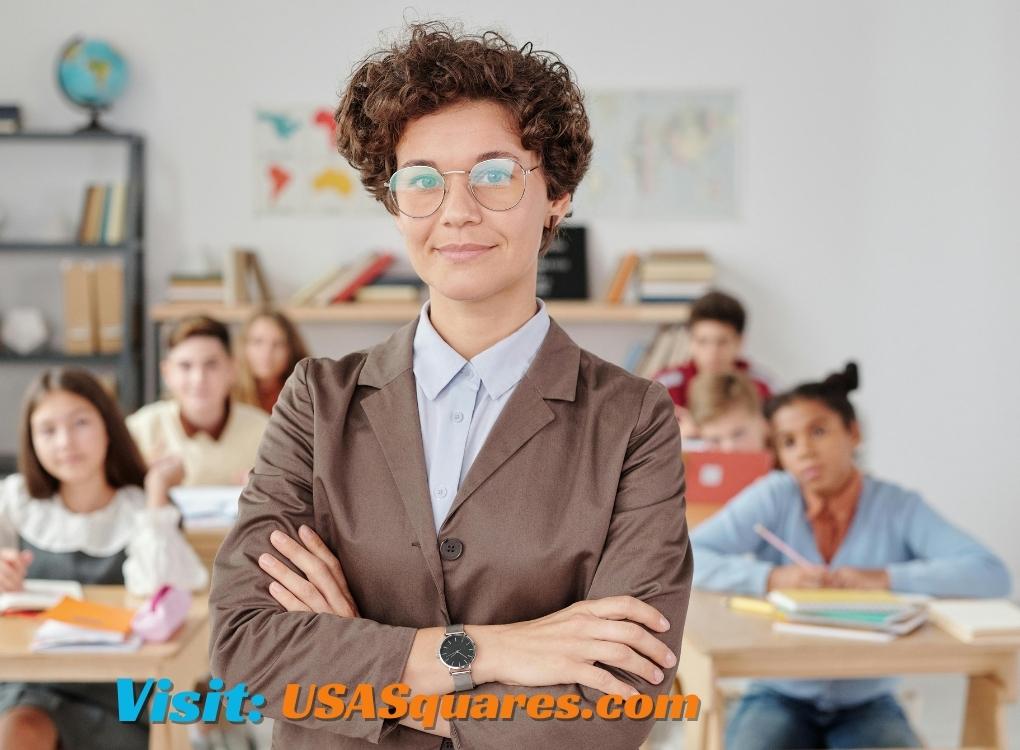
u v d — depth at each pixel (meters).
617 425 1.31
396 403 1.32
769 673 2.22
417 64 1.26
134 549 2.65
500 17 5.21
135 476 2.87
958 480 4.71
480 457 1.28
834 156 5.27
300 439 1.35
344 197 5.25
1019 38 4.23
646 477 1.31
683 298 5.06
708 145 5.26
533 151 1.28
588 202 5.26
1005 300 4.35
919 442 4.97
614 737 1.24
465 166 1.26
